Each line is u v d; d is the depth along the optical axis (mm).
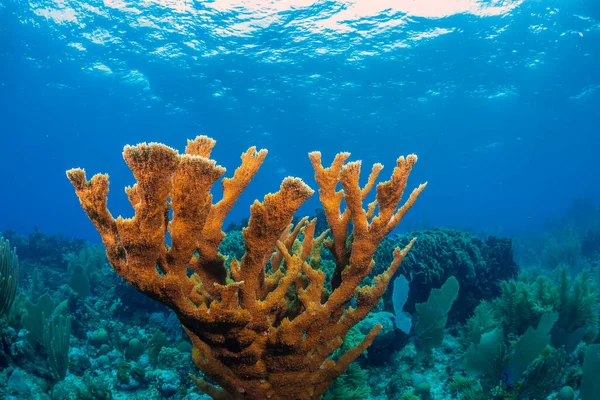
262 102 36188
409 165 1802
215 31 25609
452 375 6035
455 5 23281
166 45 27453
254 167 2020
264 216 1604
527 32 26109
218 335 1763
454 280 6324
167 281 1501
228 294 1564
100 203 1505
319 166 2055
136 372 5797
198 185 1400
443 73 30906
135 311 8266
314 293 1943
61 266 14672
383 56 28344
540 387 4809
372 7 23250
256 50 27625
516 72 31375
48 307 6945
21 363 5266
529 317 6977
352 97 34938
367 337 2262
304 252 2016
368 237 1903
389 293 7871
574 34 26547
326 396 4176
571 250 17219
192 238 1548
